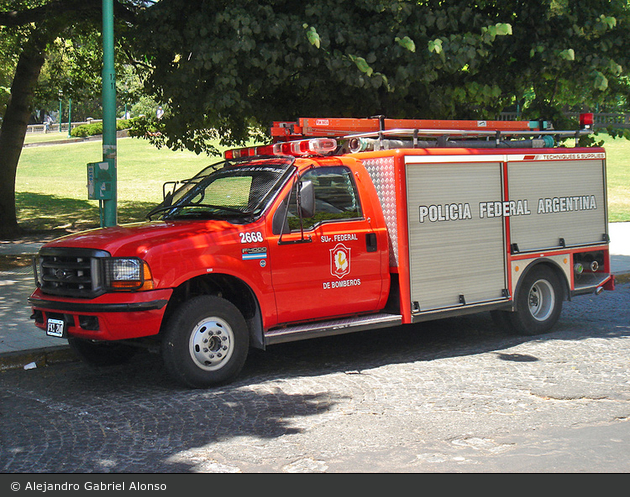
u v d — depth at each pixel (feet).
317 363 25.38
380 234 25.30
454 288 26.91
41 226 67.00
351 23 34.32
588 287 31.73
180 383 21.45
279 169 23.93
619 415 18.78
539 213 29.84
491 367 24.21
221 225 22.33
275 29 31.99
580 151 31.42
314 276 23.65
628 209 82.28
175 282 20.90
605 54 36.14
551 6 33.55
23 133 61.82
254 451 16.30
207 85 34.73
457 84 37.47
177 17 34.58
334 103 37.96
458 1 35.53
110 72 30.14
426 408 19.54
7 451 16.52
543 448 16.34
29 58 60.18
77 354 24.67
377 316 25.46
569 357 25.45
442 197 26.48
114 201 30.35
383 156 25.59
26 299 35.29
